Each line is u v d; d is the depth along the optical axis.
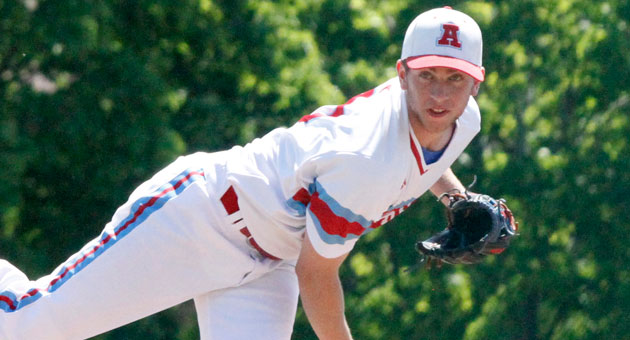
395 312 39.84
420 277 39.84
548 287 40.56
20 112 31.88
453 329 40.25
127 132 31.75
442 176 11.73
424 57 9.36
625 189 40.38
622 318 39.91
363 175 9.53
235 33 34.91
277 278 11.00
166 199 10.61
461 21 9.51
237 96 35.06
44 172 32.50
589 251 40.59
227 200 10.47
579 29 40.91
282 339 10.90
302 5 37.59
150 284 10.71
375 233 39.69
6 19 31.16
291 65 34.97
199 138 33.75
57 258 33.88
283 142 10.30
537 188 41.00
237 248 10.64
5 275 11.02
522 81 41.81
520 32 41.75
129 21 33.91
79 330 10.86
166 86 32.53
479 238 11.37
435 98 9.38
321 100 34.56
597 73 40.69
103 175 31.97
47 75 32.56
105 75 32.31
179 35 34.47
